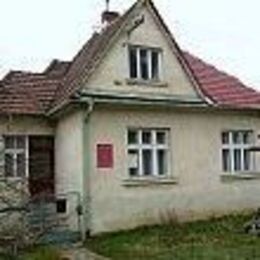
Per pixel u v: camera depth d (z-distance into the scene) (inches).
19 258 486.3
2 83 895.7
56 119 876.6
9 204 506.3
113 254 658.2
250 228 775.1
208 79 996.6
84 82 808.9
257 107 954.7
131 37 855.7
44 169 868.0
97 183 806.5
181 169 882.1
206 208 898.7
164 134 877.8
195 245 690.8
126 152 835.4
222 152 934.4
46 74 940.6
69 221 800.3
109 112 825.5
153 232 792.3
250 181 952.3
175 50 886.4
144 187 846.5
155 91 862.5
